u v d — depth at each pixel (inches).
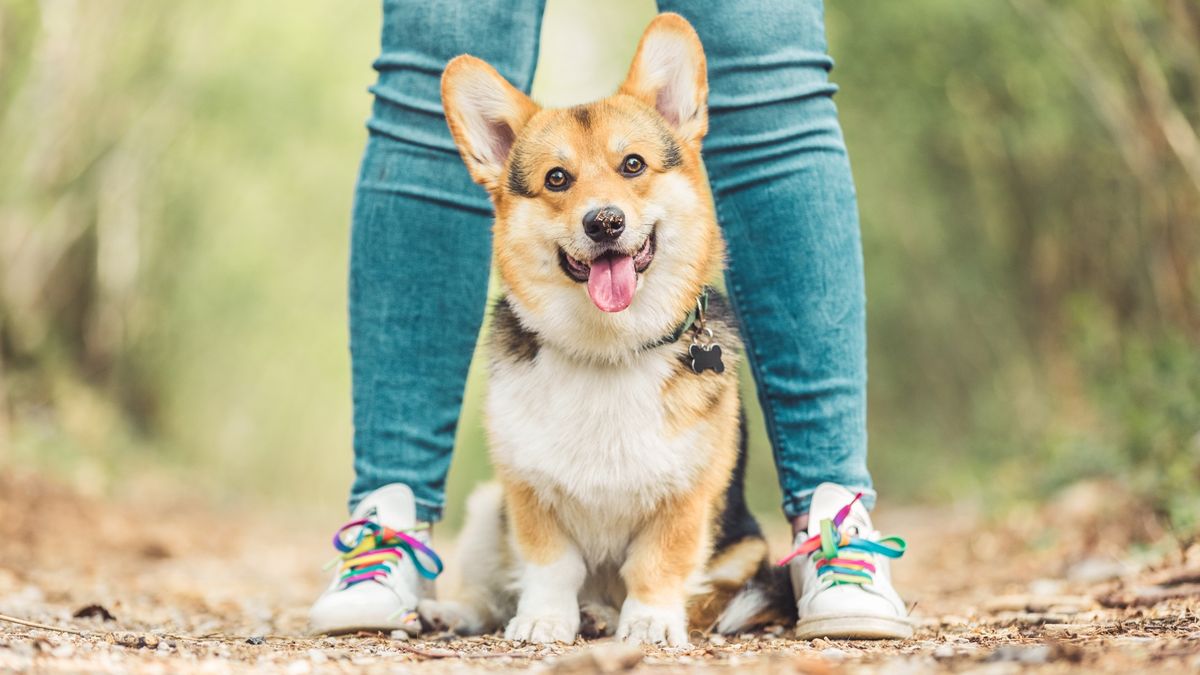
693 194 138.4
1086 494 269.3
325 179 682.8
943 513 436.8
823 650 109.7
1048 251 433.1
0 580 198.1
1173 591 140.0
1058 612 138.7
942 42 387.9
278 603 191.2
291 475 1075.3
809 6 134.2
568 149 136.3
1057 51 333.7
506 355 136.5
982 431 490.6
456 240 136.9
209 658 99.3
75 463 470.6
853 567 124.6
